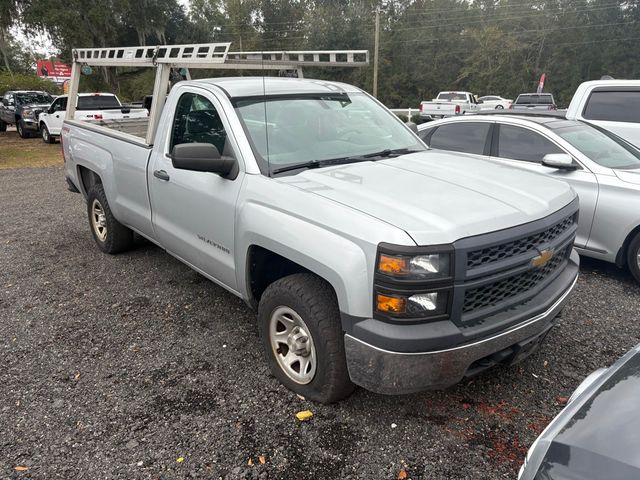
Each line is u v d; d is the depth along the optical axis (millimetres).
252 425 2908
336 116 3996
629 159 5336
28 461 2668
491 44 51000
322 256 2637
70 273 5305
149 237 4777
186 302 4543
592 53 49375
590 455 1567
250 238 3156
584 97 7672
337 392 2896
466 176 3244
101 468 2613
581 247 5105
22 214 7969
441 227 2463
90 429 2906
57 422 2973
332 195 2852
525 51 52500
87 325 4156
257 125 3551
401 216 2555
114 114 7539
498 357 2746
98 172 5293
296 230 2809
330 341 2781
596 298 4570
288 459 2646
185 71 4707
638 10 46094
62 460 2672
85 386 3322
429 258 2381
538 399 3115
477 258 2510
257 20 52094
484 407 3041
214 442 2781
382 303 2441
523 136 5719
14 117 21719
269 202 3047
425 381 2506
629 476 1458
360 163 3494
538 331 2854
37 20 22875
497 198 2869
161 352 3717
